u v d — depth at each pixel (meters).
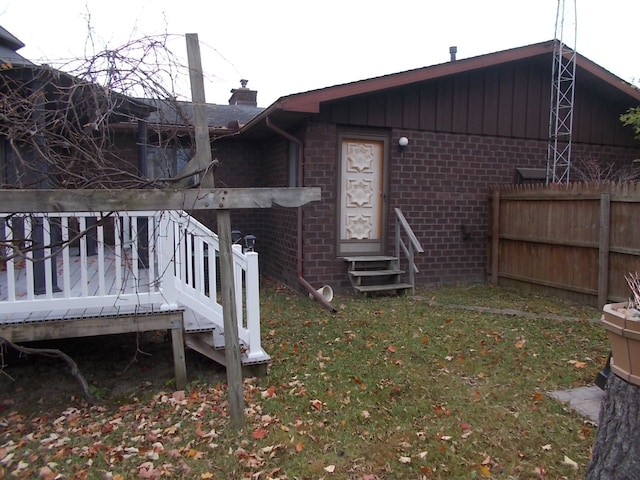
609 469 2.04
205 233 4.29
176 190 3.04
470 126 8.29
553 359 4.56
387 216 7.98
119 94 3.03
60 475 2.80
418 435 3.16
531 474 2.72
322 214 7.53
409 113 7.91
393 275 7.68
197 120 3.16
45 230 3.89
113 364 4.55
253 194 3.21
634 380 1.79
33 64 3.24
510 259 8.11
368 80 6.99
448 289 7.98
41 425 3.47
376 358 4.61
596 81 8.59
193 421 3.44
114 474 2.80
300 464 2.85
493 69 8.38
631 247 6.22
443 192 8.23
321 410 3.54
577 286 6.95
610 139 9.27
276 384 4.02
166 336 5.25
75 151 3.07
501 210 8.27
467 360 4.53
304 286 7.25
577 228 6.93
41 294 4.61
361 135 7.75
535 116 8.72
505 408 3.56
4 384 4.12
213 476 2.76
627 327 1.77
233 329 3.27
